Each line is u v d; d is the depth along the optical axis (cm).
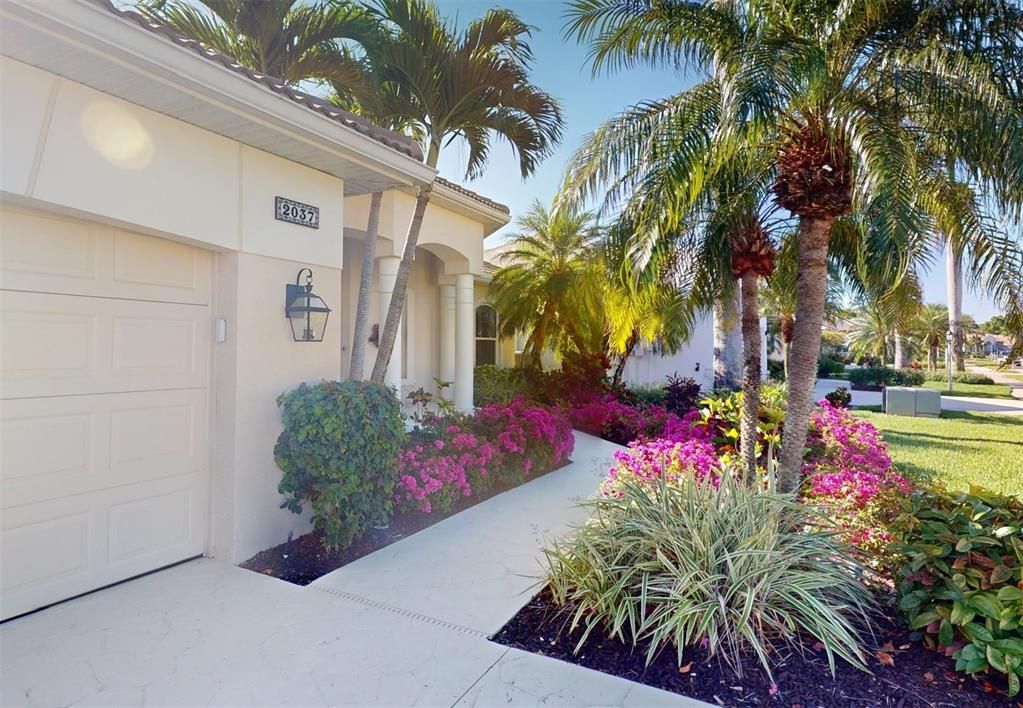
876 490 489
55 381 397
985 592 327
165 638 363
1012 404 2462
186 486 486
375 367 714
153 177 424
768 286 1101
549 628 386
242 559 496
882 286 646
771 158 693
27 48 335
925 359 5269
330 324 587
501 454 755
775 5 578
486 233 1230
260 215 511
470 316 1119
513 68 734
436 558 512
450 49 718
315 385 527
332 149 516
